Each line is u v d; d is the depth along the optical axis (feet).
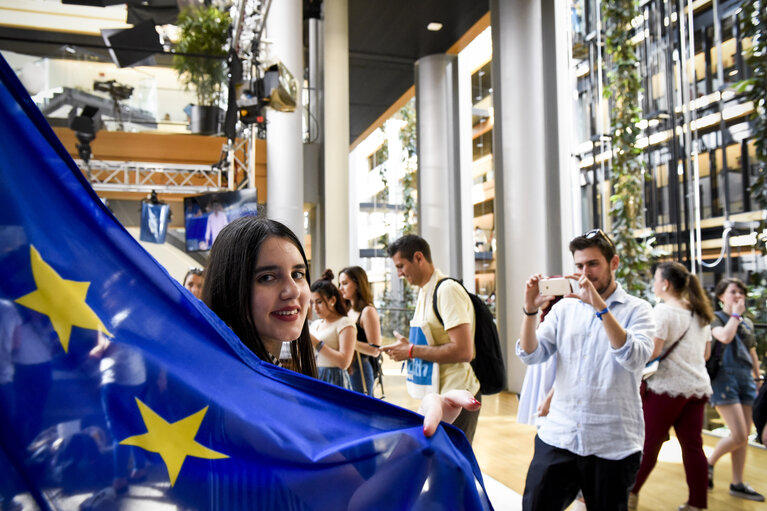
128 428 2.60
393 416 3.42
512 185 24.53
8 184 2.56
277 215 26.58
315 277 34.35
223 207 23.88
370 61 36.63
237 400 2.99
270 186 26.84
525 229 24.14
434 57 35.63
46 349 2.50
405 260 9.74
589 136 22.82
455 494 3.30
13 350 2.44
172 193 29.50
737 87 17.13
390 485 3.18
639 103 20.52
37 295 2.54
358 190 52.16
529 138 24.20
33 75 26.96
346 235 30.73
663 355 11.46
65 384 2.50
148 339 2.83
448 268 34.58
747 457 15.76
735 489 12.77
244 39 22.58
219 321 3.18
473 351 9.20
